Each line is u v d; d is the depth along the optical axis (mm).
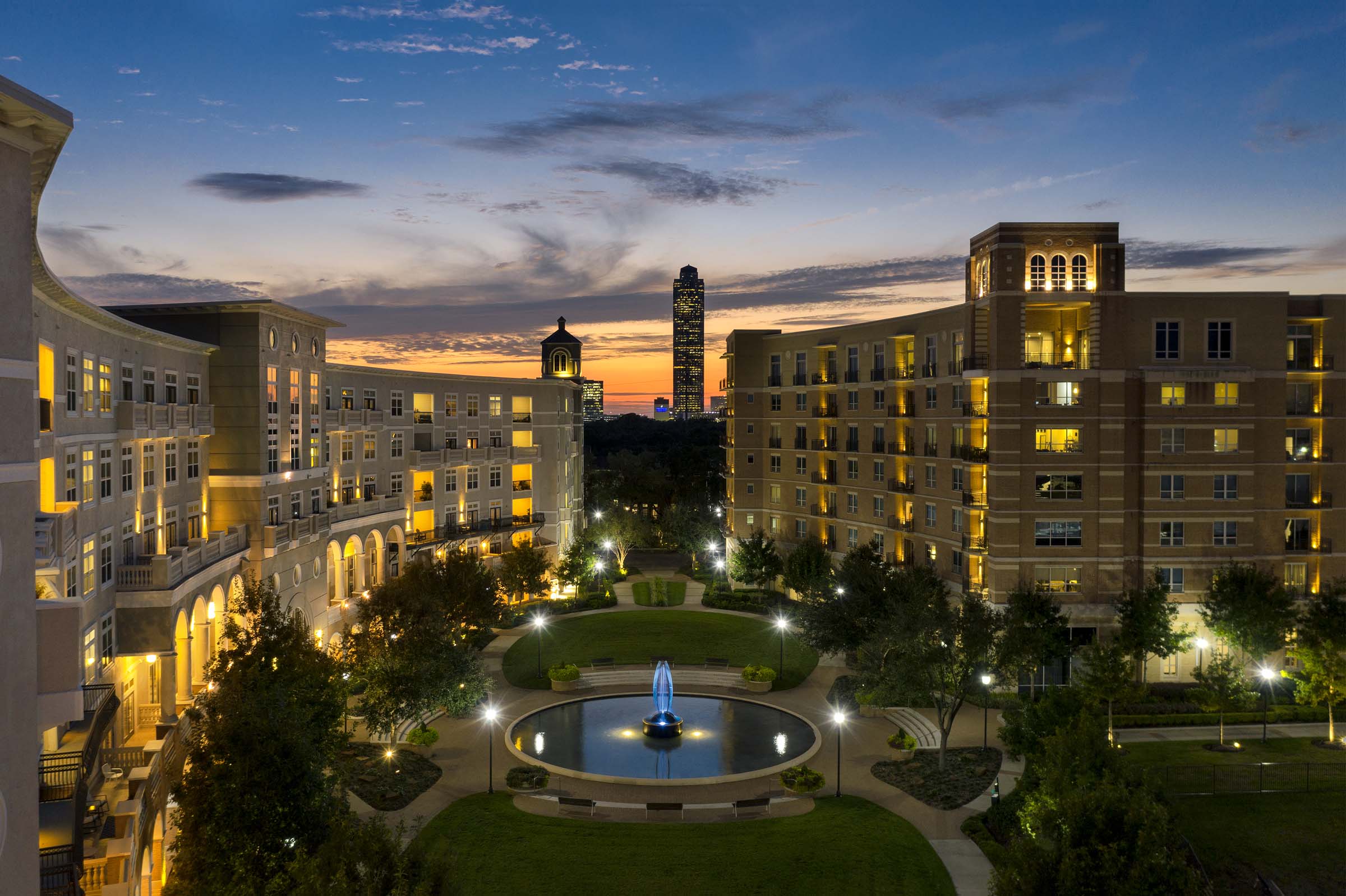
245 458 52312
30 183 14312
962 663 43938
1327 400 58594
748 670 59406
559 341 108938
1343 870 33094
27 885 13789
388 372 73938
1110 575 57031
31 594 13945
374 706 45000
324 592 62125
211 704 29469
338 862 22203
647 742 49469
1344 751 45562
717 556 98688
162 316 52375
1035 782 33344
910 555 68812
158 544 45094
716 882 32688
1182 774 41094
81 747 30516
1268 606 49750
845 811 39281
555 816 39281
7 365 13312
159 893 32312
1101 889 23578
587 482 134125
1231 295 57469
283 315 55375
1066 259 58094
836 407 79375
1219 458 57438
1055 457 56875
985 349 58938
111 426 39469
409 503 77938
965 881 33000
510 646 69625
